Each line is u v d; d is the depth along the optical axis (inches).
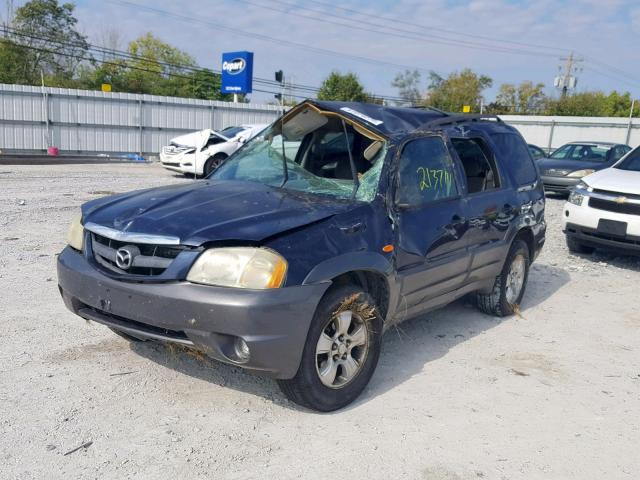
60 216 381.7
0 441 127.1
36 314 202.5
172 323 132.0
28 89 989.8
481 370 179.6
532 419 150.7
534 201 237.1
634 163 354.3
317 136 204.1
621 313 246.5
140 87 2222.0
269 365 131.4
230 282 130.5
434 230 177.9
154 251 137.7
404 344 197.9
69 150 1039.0
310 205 155.8
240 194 163.6
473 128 215.9
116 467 120.6
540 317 235.9
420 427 143.2
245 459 125.7
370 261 150.9
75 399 146.6
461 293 205.0
